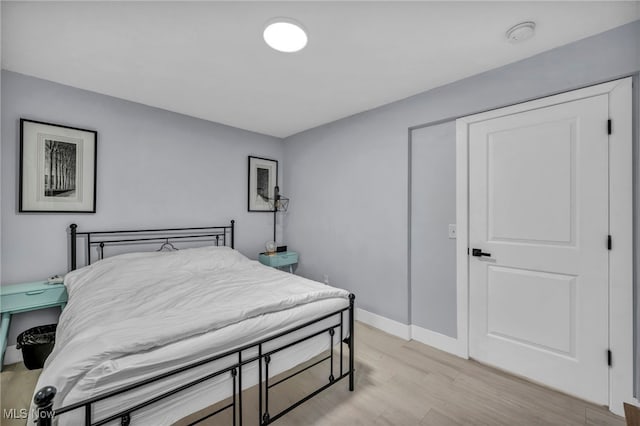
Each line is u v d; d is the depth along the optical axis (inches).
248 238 142.3
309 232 140.3
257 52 72.1
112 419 37.9
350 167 119.6
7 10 56.3
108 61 76.8
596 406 64.1
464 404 65.2
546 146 71.9
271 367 58.0
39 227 87.4
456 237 88.2
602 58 62.7
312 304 66.5
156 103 106.7
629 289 60.6
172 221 116.0
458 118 87.7
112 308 59.2
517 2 54.2
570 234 68.5
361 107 109.3
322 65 78.4
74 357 38.7
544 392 69.5
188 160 120.3
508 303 78.3
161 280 81.9
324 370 79.5
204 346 47.4
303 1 54.2
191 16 58.7
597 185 64.6
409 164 99.5
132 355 42.1
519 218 76.3
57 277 87.1
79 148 93.6
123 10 56.9
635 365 60.0
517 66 75.0
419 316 97.7
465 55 72.6
